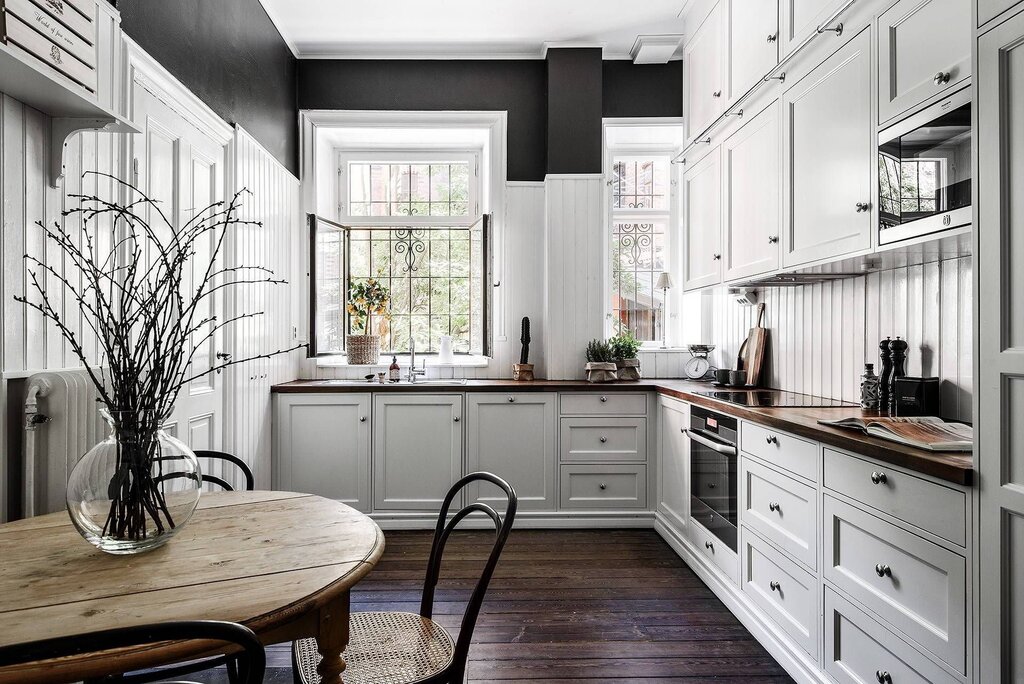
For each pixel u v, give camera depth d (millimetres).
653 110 4207
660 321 4371
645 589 2787
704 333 4195
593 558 3193
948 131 1558
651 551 3307
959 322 1937
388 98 4133
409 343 4375
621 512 3727
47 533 1339
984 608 1260
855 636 1717
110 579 1084
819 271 2385
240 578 1098
